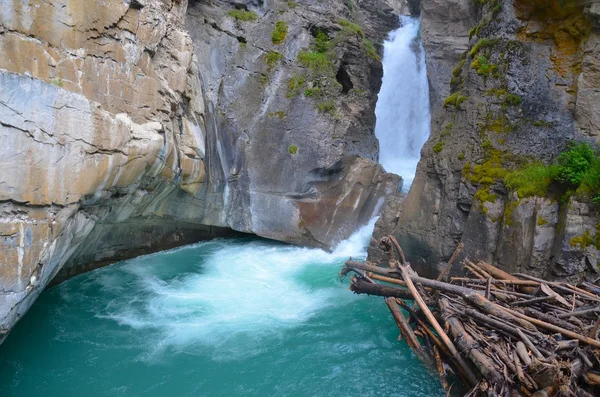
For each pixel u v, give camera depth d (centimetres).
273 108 1467
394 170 2083
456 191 1005
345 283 1123
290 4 1659
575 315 568
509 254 855
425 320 781
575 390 458
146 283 1088
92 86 787
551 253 811
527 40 975
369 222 1488
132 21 892
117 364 736
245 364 745
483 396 529
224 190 1352
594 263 746
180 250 1377
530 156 915
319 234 1406
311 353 780
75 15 743
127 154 821
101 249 1136
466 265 838
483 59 1017
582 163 809
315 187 1450
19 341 792
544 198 841
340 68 1712
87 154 716
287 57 1551
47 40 697
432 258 1024
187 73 1152
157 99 966
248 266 1251
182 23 1197
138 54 912
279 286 1102
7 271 588
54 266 739
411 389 677
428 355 718
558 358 491
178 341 814
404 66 2383
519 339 549
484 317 589
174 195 1168
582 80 884
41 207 641
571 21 911
